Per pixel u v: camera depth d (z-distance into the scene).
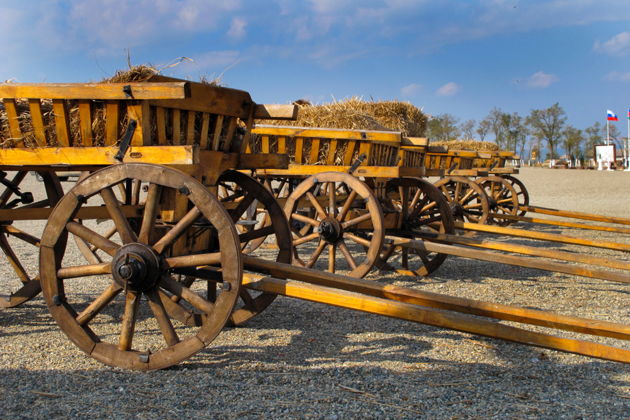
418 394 3.22
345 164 6.91
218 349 4.11
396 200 10.46
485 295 6.12
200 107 4.14
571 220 15.72
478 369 3.70
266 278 4.00
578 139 71.94
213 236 4.59
